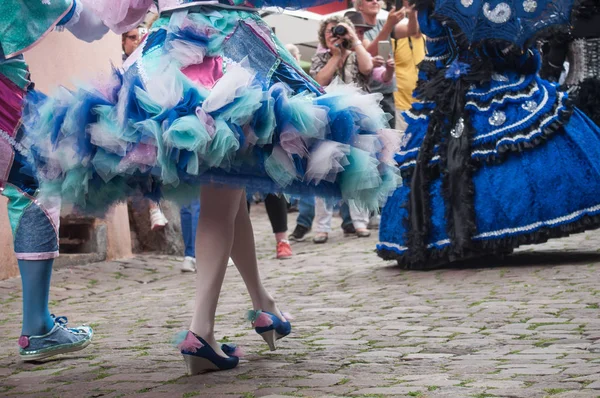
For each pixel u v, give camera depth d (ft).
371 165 13.47
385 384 12.55
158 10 14.23
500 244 25.59
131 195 13.75
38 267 16.10
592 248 28.94
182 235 34.09
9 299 25.55
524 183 25.44
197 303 13.58
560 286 22.02
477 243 25.81
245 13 13.96
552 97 25.80
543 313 18.44
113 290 28.04
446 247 26.35
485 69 25.86
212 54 13.43
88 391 13.05
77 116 12.44
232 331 18.21
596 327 16.62
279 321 15.31
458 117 26.12
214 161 12.27
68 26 15.55
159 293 26.68
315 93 13.83
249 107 12.30
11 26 15.15
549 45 30.50
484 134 25.81
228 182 12.78
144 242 36.60
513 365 13.52
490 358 14.26
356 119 13.51
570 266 25.32
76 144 12.50
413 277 25.86
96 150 12.60
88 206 13.66
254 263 15.08
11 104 15.66
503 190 25.55
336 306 21.44
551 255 27.81
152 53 13.39
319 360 14.64
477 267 26.55
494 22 24.97
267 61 13.75
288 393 12.19
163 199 14.02
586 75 30.83
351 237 39.86
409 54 40.70
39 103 13.05
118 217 34.71
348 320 19.08
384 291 23.56
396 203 27.71
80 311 23.24
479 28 25.18
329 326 18.38
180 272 32.14
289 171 12.80
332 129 13.21
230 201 13.51
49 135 12.69
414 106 27.43
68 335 16.26
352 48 36.11
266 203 34.40
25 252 16.02
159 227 34.12
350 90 13.64
